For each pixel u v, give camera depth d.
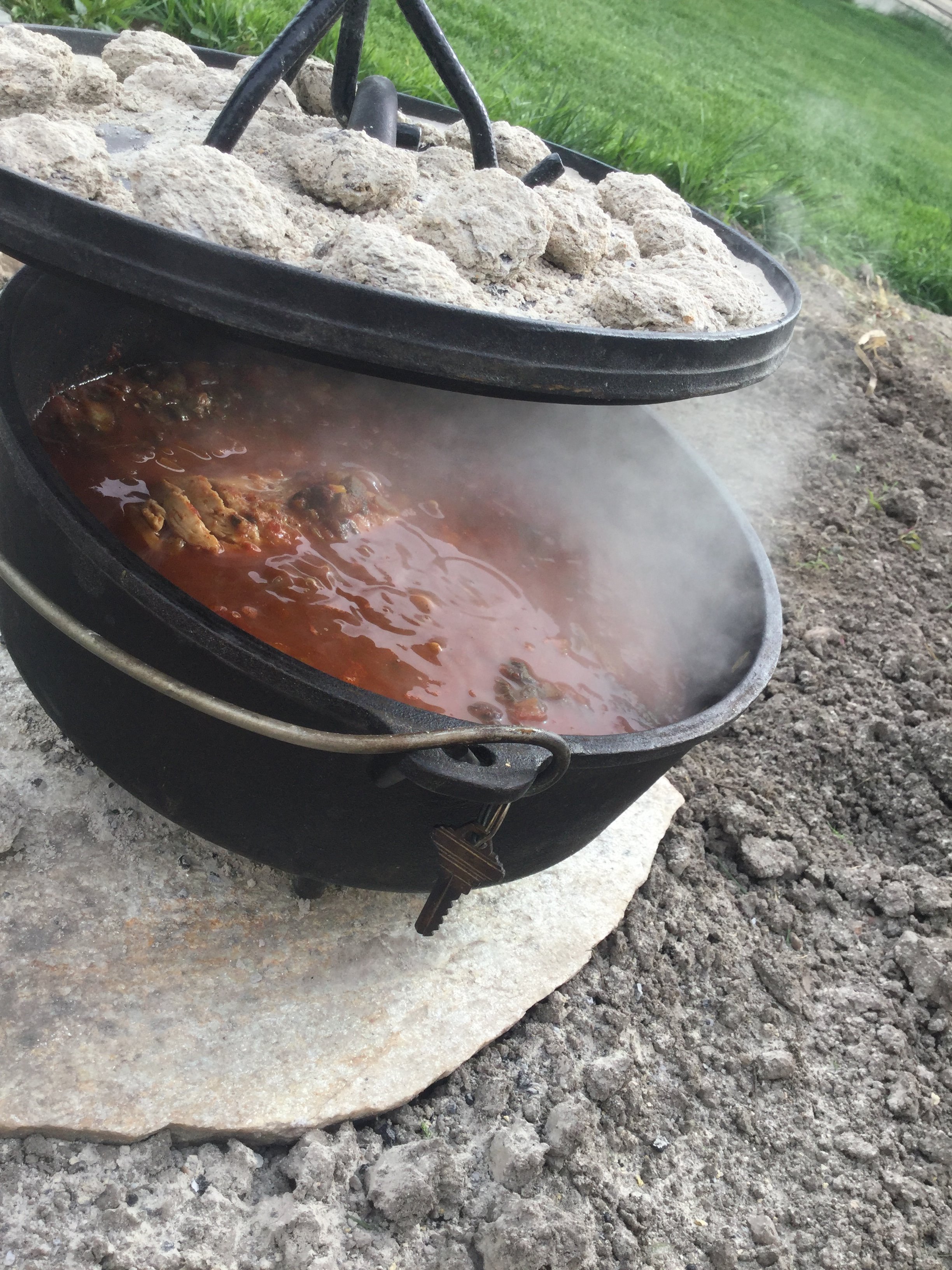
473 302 0.33
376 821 0.40
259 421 0.55
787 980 0.57
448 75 0.41
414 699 0.43
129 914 0.46
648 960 0.55
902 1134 0.52
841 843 0.67
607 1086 0.49
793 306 0.43
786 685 0.76
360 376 0.57
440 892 0.41
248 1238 0.40
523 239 0.37
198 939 0.46
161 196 0.32
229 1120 0.42
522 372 0.32
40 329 0.45
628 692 0.49
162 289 0.30
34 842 0.47
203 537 0.45
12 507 0.40
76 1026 0.42
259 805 0.41
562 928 0.53
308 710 0.36
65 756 0.50
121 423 0.49
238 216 0.32
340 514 0.49
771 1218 0.48
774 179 1.53
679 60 2.45
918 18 4.45
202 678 0.37
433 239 0.36
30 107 0.39
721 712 0.42
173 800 0.43
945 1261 0.48
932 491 1.01
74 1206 0.39
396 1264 0.41
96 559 0.36
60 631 0.40
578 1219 0.43
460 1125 0.46
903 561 0.92
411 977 0.48
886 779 0.71
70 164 0.32
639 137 1.40
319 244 0.35
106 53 0.48
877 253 1.42
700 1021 0.55
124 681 0.39
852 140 2.46
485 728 0.34
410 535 0.52
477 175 0.38
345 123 0.47
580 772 0.39
